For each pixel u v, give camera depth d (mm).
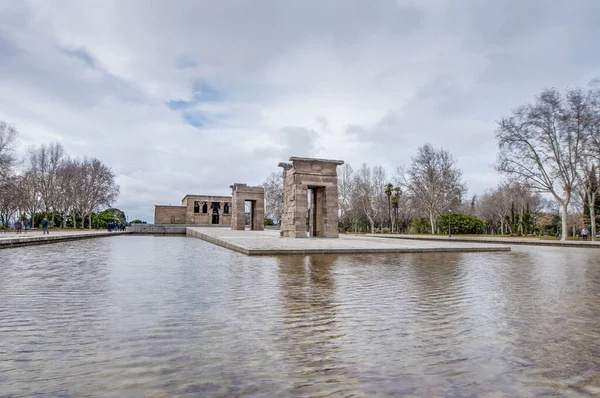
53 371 3336
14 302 6039
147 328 4660
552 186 34969
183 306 5836
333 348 4047
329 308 5867
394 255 15477
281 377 3268
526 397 2959
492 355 3887
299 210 24734
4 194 38844
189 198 61094
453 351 3996
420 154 52406
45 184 51031
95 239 29719
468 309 5938
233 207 42188
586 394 3023
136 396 2871
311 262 12203
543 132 34438
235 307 5824
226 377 3252
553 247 26156
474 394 2992
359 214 65812
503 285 8297
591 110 32219
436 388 3086
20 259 12914
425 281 8672
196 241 26797
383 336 4492
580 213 59469
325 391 3000
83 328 4637
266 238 22891
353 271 10172
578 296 7105
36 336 4320
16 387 3008
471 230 50500
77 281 8094
